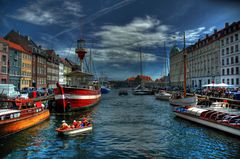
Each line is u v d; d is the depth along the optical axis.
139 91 108.94
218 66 77.19
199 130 23.27
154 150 16.77
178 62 125.31
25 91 50.56
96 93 53.34
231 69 69.12
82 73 45.06
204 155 15.62
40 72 82.69
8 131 19.31
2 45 56.72
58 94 35.47
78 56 55.31
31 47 76.88
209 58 84.62
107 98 82.56
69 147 17.34
